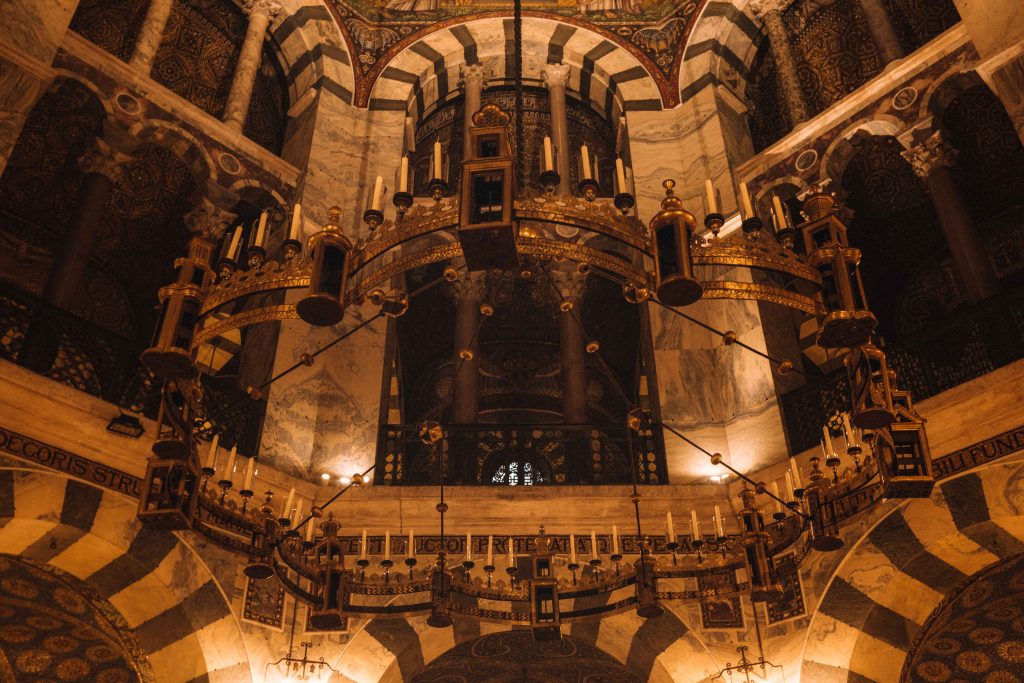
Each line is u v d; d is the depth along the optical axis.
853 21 12.05
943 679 9.30
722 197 10.98
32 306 7.67
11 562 7.43
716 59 12.22
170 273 11.77
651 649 8.34
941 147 9.70
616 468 9.66
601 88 12.91
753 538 6.14
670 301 4.50
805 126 10.70
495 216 4.46
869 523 7.74
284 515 6.27
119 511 7.32
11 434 6.91
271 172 10.77
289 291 10.21
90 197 9.28
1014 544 7.38
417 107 12.83
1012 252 10.93
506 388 14.24
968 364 8.15
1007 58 8.58
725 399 9.71
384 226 4.96
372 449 9.40
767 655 7.99
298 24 12.19
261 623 7.87
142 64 10.06
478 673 11.16
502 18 12.98
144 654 7.87
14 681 8.77
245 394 9.00
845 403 8.77
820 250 4.61
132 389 8.15
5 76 8.13
